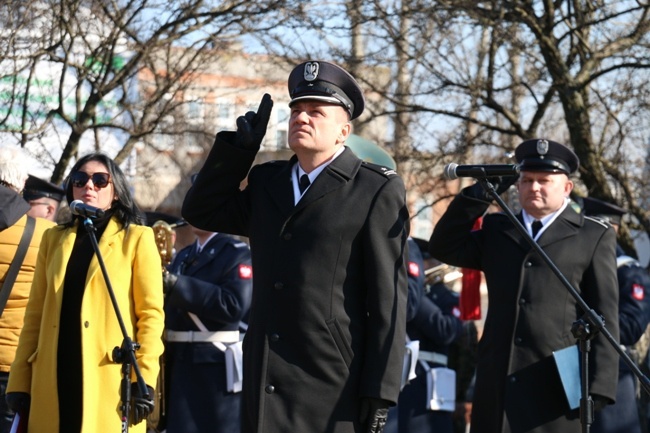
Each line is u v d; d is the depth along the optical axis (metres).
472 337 14.02
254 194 7.13
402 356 6.84
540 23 15.59
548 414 8.77
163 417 10.78
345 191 6.93
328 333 6.78
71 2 13.64
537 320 8.86
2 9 13.58
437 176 16.94
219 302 10.52
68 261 8.05
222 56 15.43
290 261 6.86
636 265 11.02
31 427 7.86
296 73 7.08
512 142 17.48
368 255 6.84
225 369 10.70
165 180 18.14
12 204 8.82
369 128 17.95
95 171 8.20
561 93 15.63
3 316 9.03
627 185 16.03
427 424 11.80
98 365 7.87
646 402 13.86
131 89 15.40
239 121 6.99
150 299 8.09
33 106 15.18
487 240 9.20
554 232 9.02
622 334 10.71
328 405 6.77
